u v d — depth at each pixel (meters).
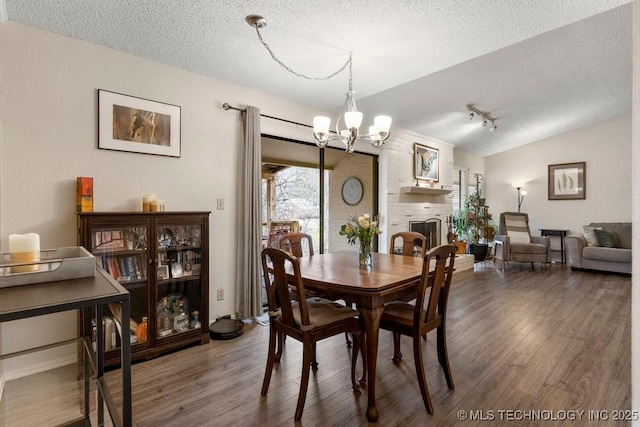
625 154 6.36
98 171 2.49
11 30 2.14
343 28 2.31
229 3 2.04
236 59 2.76
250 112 3.26
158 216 2.52
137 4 2.04
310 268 2.36
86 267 1.13
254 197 3.29
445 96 4.42
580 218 6.87
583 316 3.46
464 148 7.24
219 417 1.81
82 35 2.36
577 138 6.89
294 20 2.21
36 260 1.18
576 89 4.75
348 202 4.78
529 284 4.91
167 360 2.47
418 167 5.75
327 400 1.97
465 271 5.87
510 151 7.83
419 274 2.15
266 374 2.03
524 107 5.25
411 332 1.97
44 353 2.25
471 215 6.94
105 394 1.22
